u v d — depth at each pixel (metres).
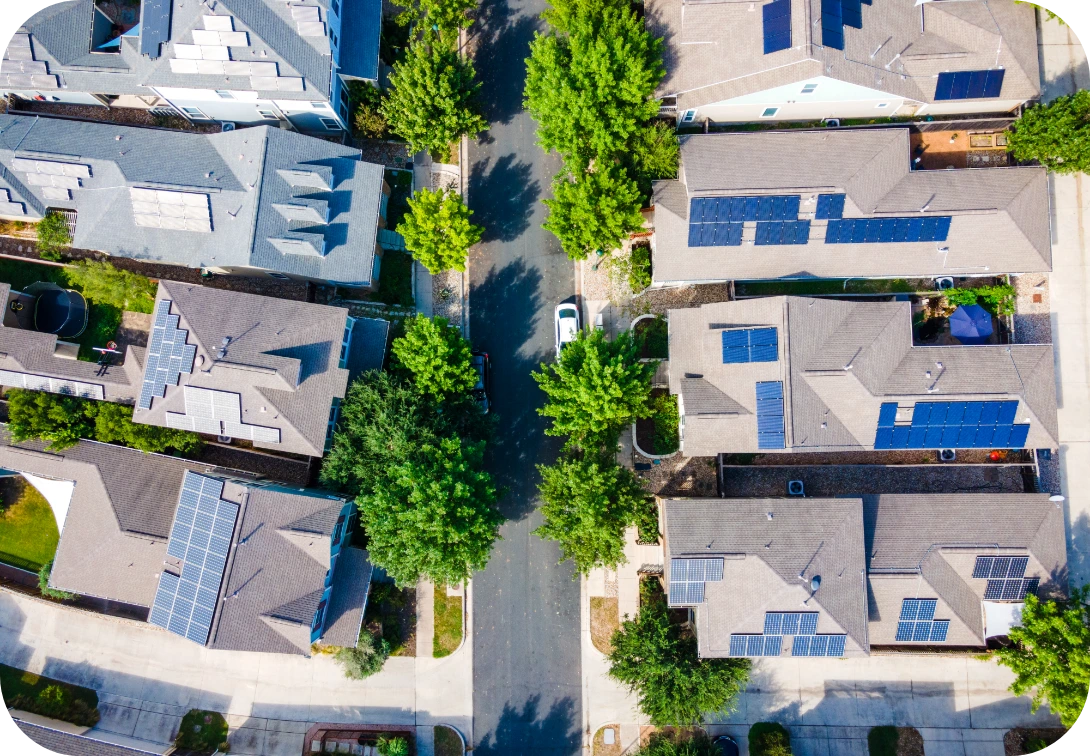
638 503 42.09
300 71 42.34
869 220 42.62
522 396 48.28
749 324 42.03
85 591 44.81
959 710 46.19
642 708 42.84
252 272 46.22
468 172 48.66
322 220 43.34
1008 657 41.34
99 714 48.19
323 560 41.69
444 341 41.50
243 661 48.19
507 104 48.72
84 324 47.69
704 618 41.41
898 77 42.44
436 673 47.44
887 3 42.19
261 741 47.69
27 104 47.53
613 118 41.34
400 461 40.56
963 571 42.53
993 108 44.78
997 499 43.06
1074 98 40.94
